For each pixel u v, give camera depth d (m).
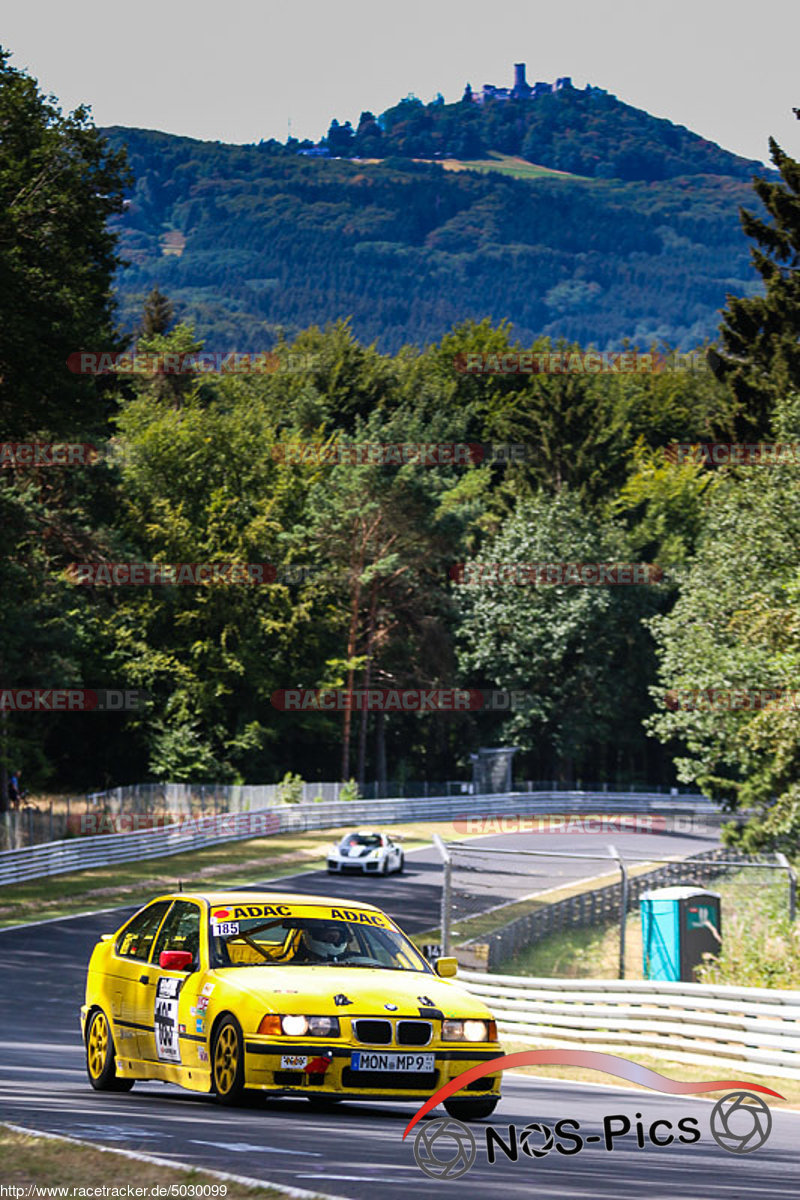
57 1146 20.31
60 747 198.75
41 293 104.44
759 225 150.38
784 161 149.25
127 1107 26.80
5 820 115.12
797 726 96.31
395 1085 25.86
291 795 170.25
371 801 181.25
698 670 107.38
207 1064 26.67
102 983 30.98
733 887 90.38
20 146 106.00
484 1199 18.17
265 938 28.55
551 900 110.62
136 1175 18.31
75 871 120.00
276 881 119.75
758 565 108.06
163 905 30.58
